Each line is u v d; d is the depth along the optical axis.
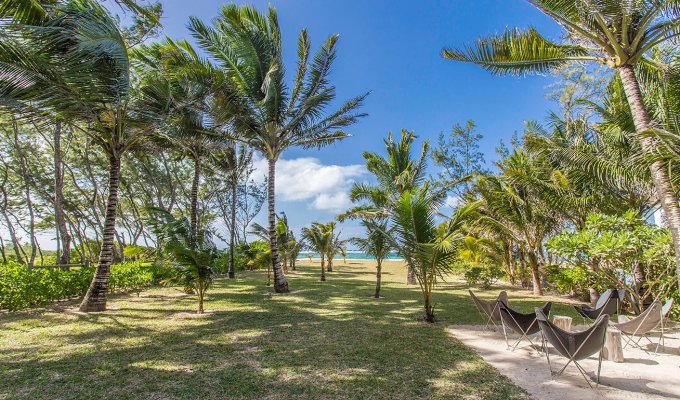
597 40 5.86
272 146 13.09
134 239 23.22
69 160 17.81
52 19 5.78
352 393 3.69
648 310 5.05
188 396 3.60
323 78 12.97
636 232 7.11
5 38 5.41
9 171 17.78
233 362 4.69
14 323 7.20
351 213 14.13
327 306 9.55
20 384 3.91
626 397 3.61
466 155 19.41
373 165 15.66
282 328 6.77
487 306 6.47
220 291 13.02
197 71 9.89
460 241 7.52
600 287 9.34
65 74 6.54
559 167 11.74
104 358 4.86
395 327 6.92
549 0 5.84
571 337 3.98
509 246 16.58
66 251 12.58
